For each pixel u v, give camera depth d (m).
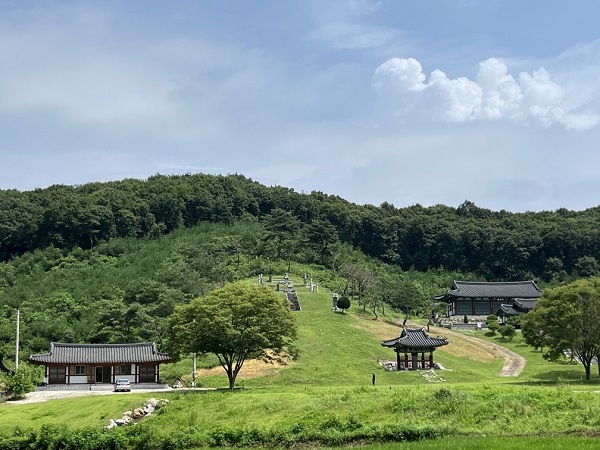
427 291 177.75
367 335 115.62
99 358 91.94
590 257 199.25
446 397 51.94
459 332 133.38
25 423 61.62
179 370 95.19
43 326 118.06
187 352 77.69
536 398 50.81
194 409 60.03
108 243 186.75
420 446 41.22
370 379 88.06
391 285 152.38
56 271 162.88
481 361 105.38
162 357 92.56
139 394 70.31
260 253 175.62
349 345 106.88
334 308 133.75
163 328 109.75
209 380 88.81
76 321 123.81
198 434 50.31
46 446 51.81
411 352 96.19
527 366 100.56
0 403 75.44
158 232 199.50
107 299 134.25
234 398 62.25
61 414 64.12
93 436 52.12
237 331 74.69
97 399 67.81
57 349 92.19
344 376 89.12
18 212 199.12
